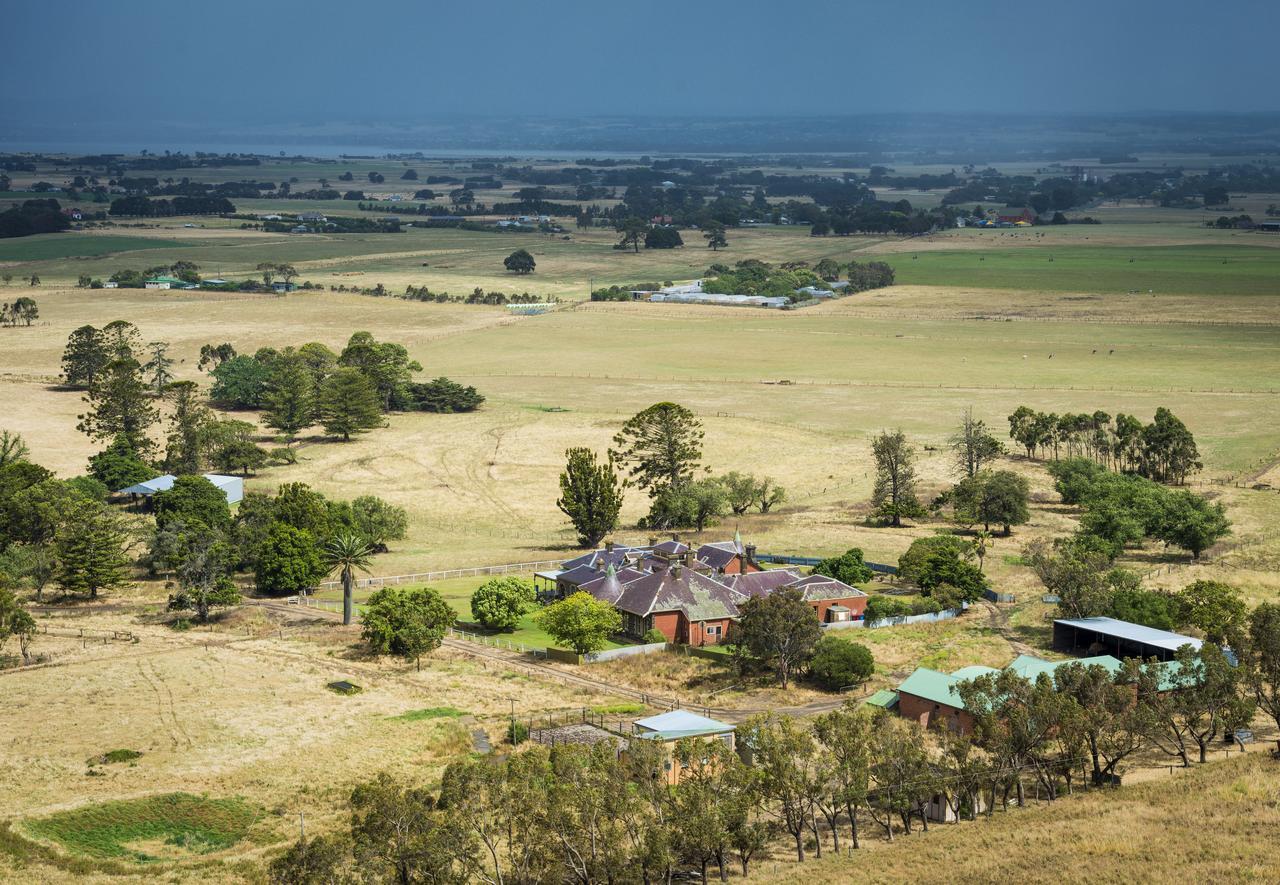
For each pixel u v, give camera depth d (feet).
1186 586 488.44
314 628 492.13
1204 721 366.22
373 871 269.23
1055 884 258.37
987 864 272.31
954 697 365.40
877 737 310.86
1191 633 446.19
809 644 416.87
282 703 402.72
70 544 540.93
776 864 289.12
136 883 282.77
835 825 304.50
